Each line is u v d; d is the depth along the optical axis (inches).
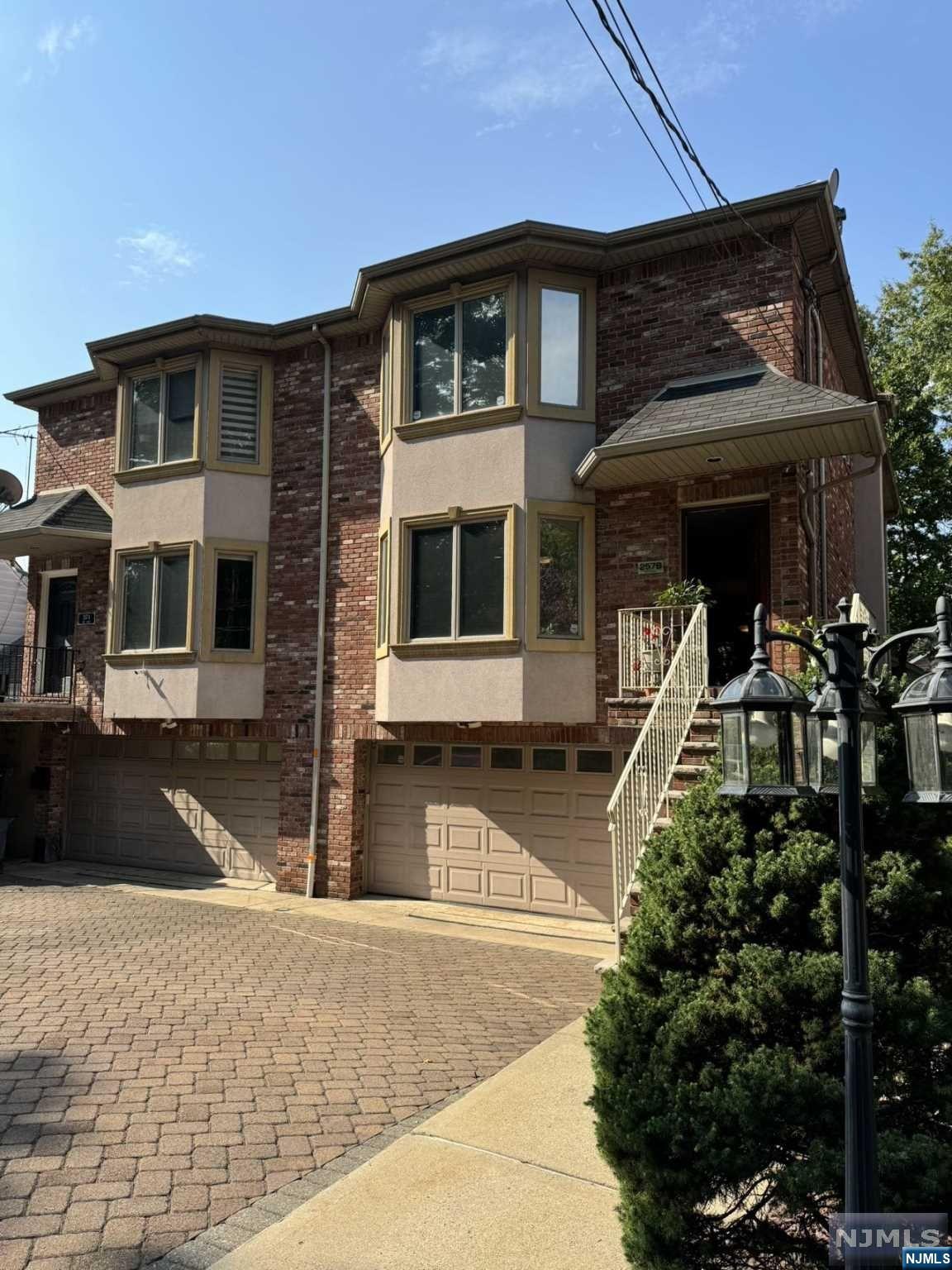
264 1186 175.5
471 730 464.1
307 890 497.4
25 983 310.0
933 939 142.9
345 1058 248.5
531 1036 273.4
